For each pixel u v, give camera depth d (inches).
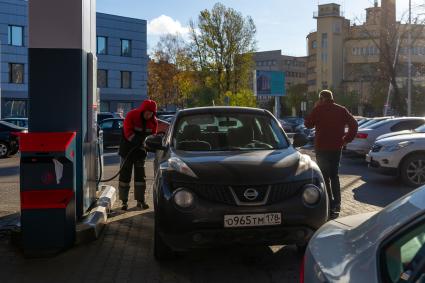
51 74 273.1
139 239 268.8
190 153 244.4
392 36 1385.3
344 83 3902.6
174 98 2674.7
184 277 209.3
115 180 514.3
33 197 239.8
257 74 1964.8
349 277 87.0
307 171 221.0
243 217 203.3
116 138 992.9
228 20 2108.8
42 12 270.8
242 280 204.2
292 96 3713.1
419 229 83.6
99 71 2080.5
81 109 278.2
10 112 1812.3
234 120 274.2
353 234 103.4
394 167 448.1
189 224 203.6
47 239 238.1
